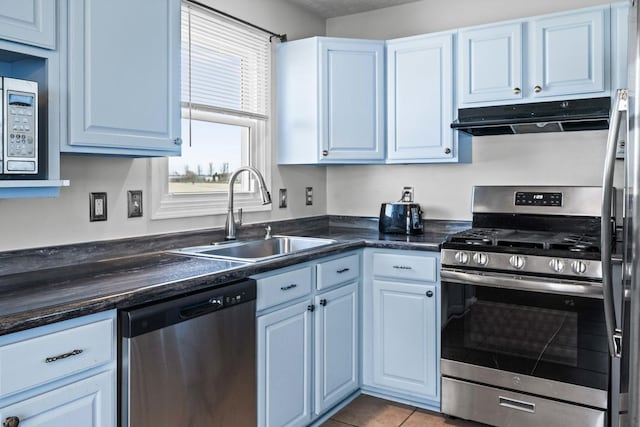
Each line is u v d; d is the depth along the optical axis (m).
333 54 2.85
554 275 2.17
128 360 1.43
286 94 2.97
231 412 1.82
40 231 1.82
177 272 1.75
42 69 1.54
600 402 2.09
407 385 2.62
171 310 1.56
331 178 3.50
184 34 2.39
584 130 2.65
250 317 1.90
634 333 1.08
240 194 2.78
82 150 1.65
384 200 3.33
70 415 1.32
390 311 2.64
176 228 2.38
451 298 2.44
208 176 2.62
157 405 1.52
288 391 2.15
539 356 2.22
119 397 1.44
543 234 2.57
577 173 2.71
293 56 2.93
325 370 2.41
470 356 2.39
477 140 2.99
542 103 2.47
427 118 2.82
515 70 2.54
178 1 1.97
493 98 2.61
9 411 1.18
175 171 2.43
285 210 3.13
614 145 1.55
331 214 3.50
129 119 1.77
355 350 2.67
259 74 2.89
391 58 2.91
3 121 1.38
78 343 1.32
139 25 1.80
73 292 1.45
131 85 1.78
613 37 2.33
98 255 2.01
